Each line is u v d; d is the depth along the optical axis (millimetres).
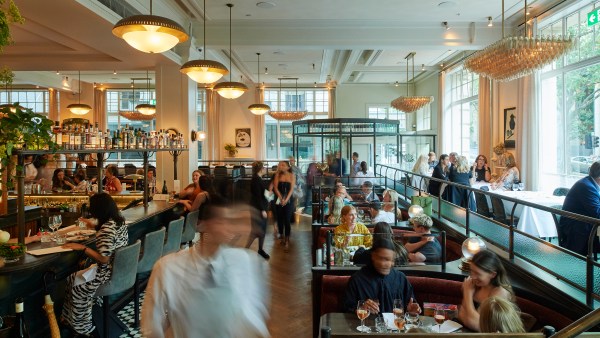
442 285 3279
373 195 7469
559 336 1129
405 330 2455
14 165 3264
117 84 18453
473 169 8633
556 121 8242
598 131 7059
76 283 3424
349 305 2861
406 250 3572
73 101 18078
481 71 6129
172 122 9469
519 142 8797
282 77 16625
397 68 14469
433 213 5793
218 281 1731
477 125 11867
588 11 7277
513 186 7816
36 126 3244
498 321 2049
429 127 16109
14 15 2961
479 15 8711
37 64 9359
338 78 16422
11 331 2492
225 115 18250
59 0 5246
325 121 10352
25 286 3197
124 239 3717
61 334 3619
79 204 6414
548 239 6188
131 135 5746
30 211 5012
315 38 9398
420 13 8570
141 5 7062
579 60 7496
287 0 7836
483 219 4402
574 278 2895
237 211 1846
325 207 6738
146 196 6102
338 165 10195
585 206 4062
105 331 3662
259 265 1931
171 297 1692
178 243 5055
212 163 17500
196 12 8570
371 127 10297
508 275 3385
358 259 3600
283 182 7512
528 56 5395
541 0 7777
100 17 5914
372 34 9367
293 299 4848
